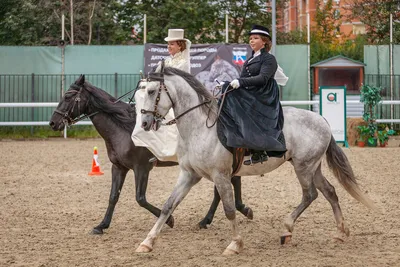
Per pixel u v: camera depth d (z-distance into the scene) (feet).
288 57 72.08
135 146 27.02
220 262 22.04
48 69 72.28
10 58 72.13
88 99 27.50
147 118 23.04
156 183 41.83
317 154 25.16
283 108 25.75
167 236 26.66
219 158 23.02
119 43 103.30
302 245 24.80
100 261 22.25
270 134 23.24
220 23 101.14
